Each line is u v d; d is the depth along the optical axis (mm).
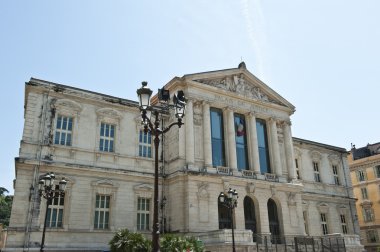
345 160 54062
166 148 37656
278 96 44312
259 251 31047
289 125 44469
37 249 27859
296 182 42062
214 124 39125
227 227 35688
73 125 33031
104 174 33000
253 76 42844
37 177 29719
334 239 37781
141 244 24625
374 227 63125
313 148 50625
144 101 16766
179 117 17609
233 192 28391
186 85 37375
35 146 30547
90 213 31297
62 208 30297
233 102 40438
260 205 37875
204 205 34312
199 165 36000
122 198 33281
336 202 49750
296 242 34469
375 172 65125
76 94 33625
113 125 35500
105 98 35156
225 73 40531
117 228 32094
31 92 31812
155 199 15391
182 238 24906
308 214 45812
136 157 35375
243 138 40875
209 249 29672
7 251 26875
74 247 29484
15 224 27812
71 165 31312
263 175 39594
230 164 37719
